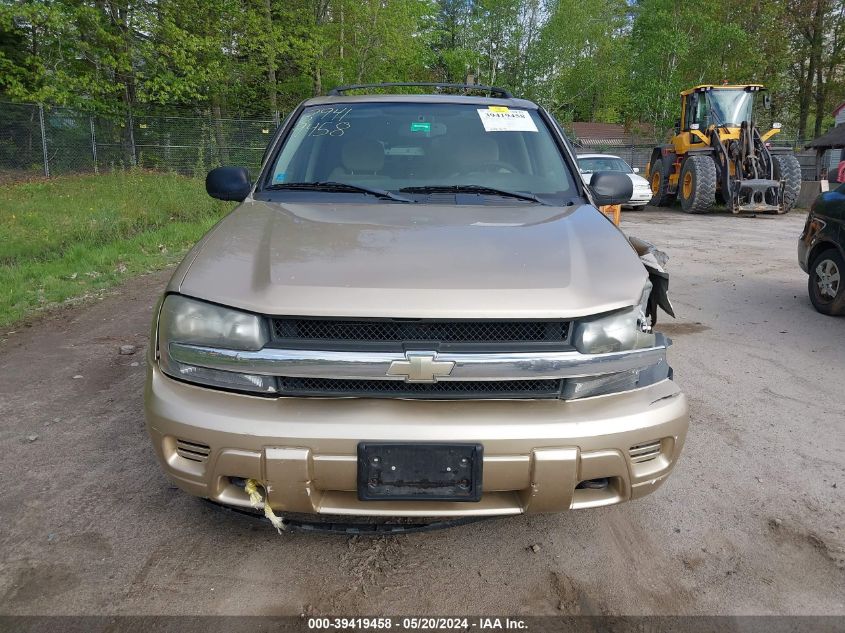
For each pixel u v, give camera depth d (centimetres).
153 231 1051
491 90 405
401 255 227
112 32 2005
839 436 356
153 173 2006
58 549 248
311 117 354
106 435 346
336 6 2484
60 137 1945
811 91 3981
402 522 253
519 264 224
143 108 2247
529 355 203
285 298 205
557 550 255
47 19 1719
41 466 312
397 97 366
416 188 308
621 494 220
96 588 227
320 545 255
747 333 550
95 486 294
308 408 205
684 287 733
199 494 216
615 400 216
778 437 355
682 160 1756
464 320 203
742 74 3378
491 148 335
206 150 2225
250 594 226
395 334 205
